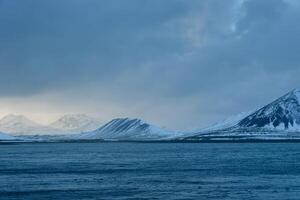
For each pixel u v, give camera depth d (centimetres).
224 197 10588
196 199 10306
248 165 19450
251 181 13488
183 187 12225
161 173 16125
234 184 12838
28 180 14088
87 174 15938
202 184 12850
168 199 10319
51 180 14050
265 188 12019
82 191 11594
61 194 11150
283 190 11669
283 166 18750
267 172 16188
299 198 10475
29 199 10506
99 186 12512
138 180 13900
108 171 17062
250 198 10456
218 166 19075
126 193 11194
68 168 18612
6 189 12056
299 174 15438
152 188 12056
